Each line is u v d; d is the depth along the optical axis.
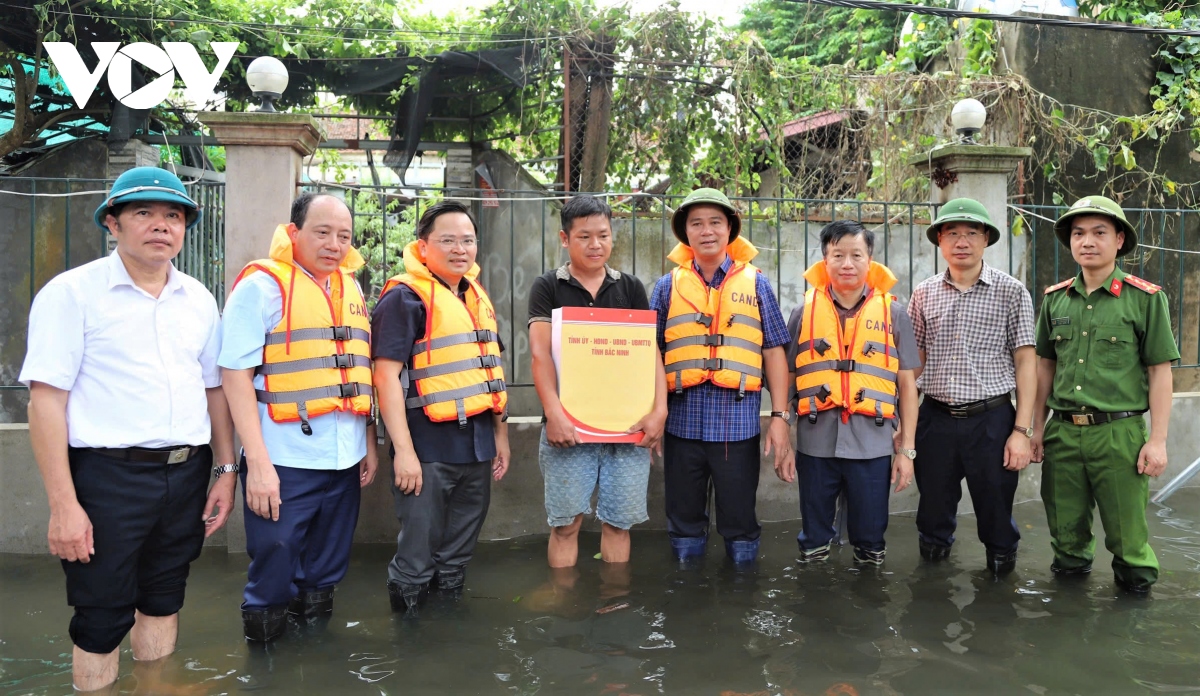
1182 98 7.40
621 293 4.02
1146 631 3.22
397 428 3.32
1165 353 3.61
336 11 7.61
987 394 3.94
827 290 4.12
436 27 7.84
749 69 7.66
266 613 3.10
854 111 7.89
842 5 6.13
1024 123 7.31
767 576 3.94
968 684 2.75
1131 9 7.76
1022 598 3.62
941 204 5.32
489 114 8.61
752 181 8.12
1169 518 4.99
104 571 2.63
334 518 3.33
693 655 3.00
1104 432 3.69
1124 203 7.59
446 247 3.47
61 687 2.75
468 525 3.63
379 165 10.84
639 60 7.68
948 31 8.09
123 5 7.04
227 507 3.05
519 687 2.74
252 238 4.32
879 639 3.14
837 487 4.12
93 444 2.61
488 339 3.58
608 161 8.08
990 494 3.97
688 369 3.98
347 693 2.70
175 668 2.89
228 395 2.99
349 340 3.25
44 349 2.52
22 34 7.29
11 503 4.33
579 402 3.79
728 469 4.03
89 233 7.69
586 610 3.47
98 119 8.02
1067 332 3.83
